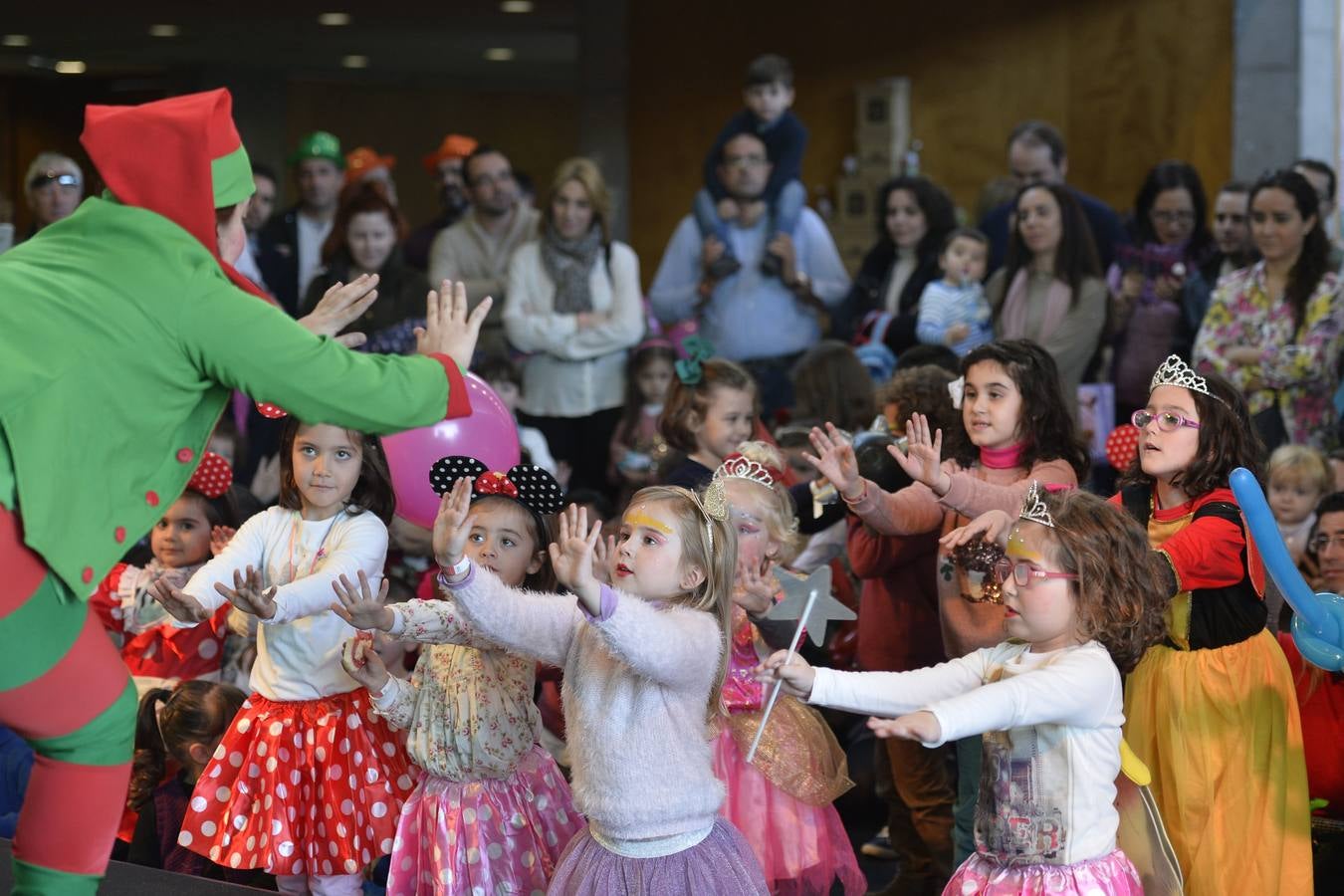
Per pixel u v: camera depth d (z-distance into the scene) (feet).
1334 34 25.48
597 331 21.04
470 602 8.80
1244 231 19.95
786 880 10.53
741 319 21.77
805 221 22.57
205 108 7.88
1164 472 10.27
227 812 10.36
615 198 31.76
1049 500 8.98
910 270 21.62
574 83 49.70
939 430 10.76
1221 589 10.08
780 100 22.26
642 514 9.16
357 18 35.29
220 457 13.00
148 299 7.61
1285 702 10.19
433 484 10.69
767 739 10.41
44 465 7.33
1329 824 11.62
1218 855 10.04
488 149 22.90
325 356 7.86
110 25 36.76
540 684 13.75
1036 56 28.17
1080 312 18.90
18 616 7.45
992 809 8.98
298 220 24.26
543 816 10.05
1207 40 26.25
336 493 10.39
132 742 8.18
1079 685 8.54
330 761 10.26
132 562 13.85
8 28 37.22
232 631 13.05
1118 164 27.50
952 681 9.05
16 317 7.43
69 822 7.92
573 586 8.27
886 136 28.73
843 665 14.49
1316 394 17.54
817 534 14.12
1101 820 8.77
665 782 8.79
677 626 8.71
